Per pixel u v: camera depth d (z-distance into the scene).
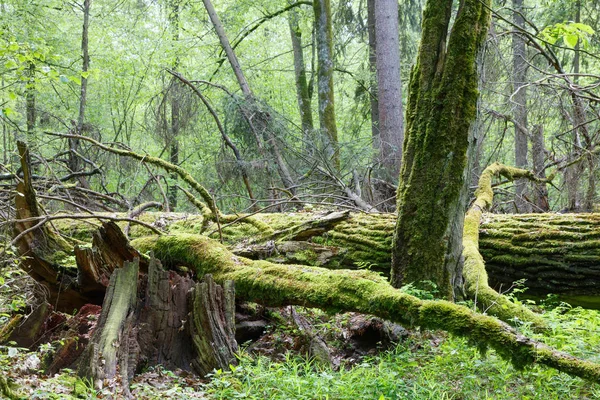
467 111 6.11
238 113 12.91
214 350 5.07
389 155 13.16
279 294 5.60
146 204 9.20
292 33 21.06
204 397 4.22
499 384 4.52
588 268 6.58
